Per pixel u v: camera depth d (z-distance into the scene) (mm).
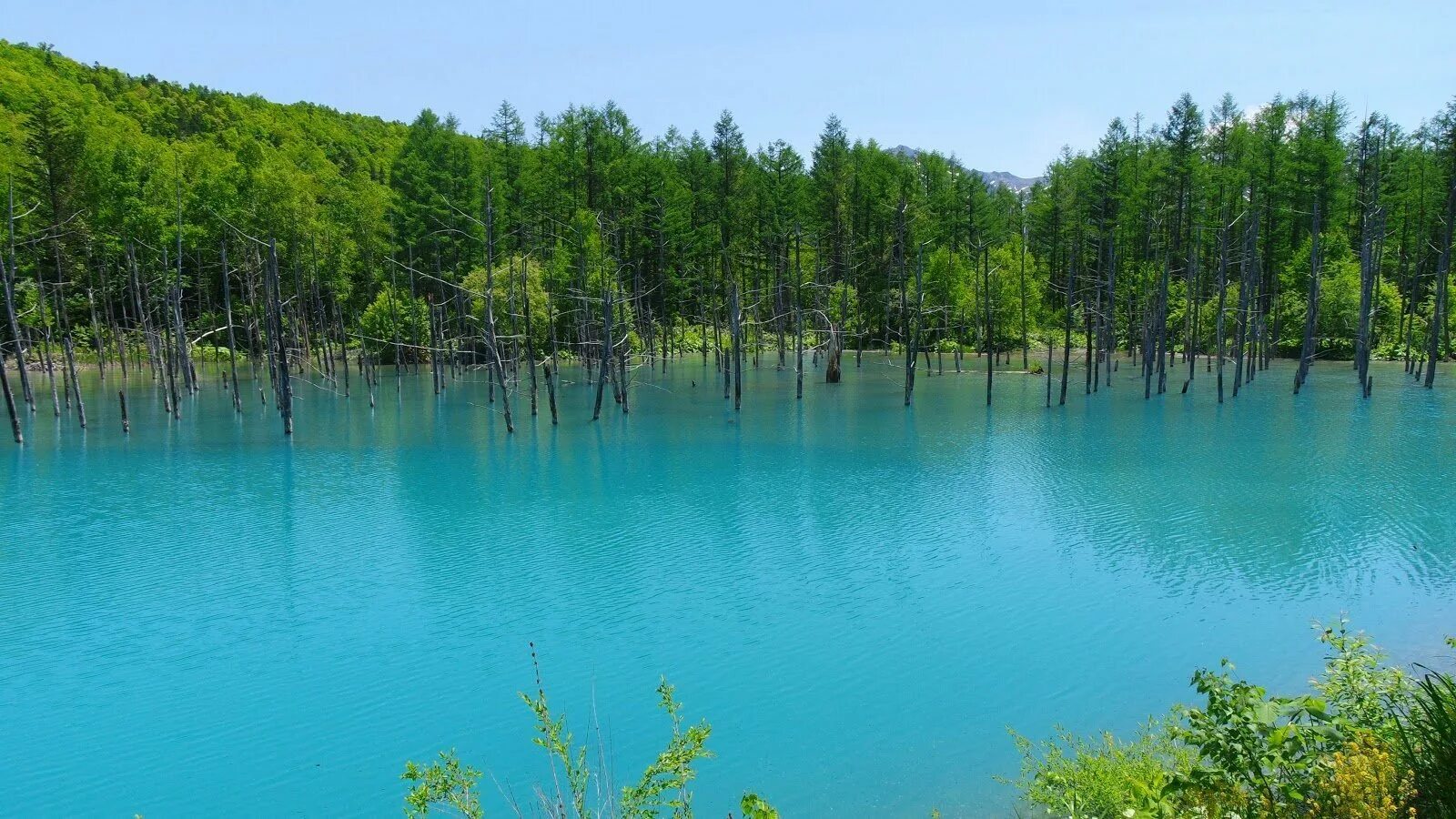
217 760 14602
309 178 96688
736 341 50875
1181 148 75000
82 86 121375
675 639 19031
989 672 17109
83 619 20625
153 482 34375
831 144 91188
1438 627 18281
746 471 35438
